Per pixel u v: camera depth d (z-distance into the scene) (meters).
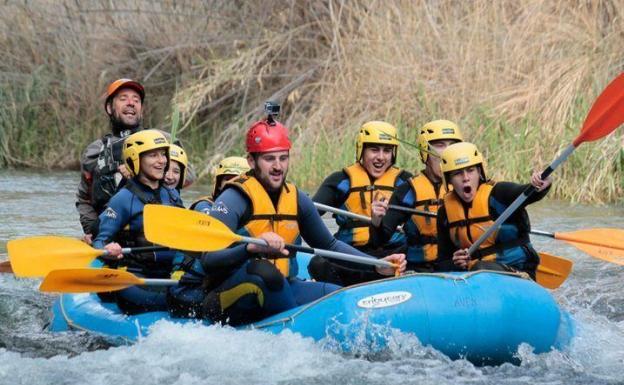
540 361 11.70
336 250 13.20
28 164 36.22
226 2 34.94
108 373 11.27
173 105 32.28
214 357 11.60
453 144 14.09
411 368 11.26
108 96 17.50
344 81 30.11
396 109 28.52
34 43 37.22
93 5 36.47
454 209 13.86
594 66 26.89
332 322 11.65
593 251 14.98
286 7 33.69
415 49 29.27
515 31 28.33
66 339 13.36
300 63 33.38
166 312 13.34
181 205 14.88
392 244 15.71
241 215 12.52
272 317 12.41
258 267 12.22
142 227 14.33
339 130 29.75
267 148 12.48
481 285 11.86
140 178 14.46
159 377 11.12
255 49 32.16
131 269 14.24
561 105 26.52
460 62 28.53
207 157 32.38
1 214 23.58
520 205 13.05
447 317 11.51
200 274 12.82
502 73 28.16
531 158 26.30
